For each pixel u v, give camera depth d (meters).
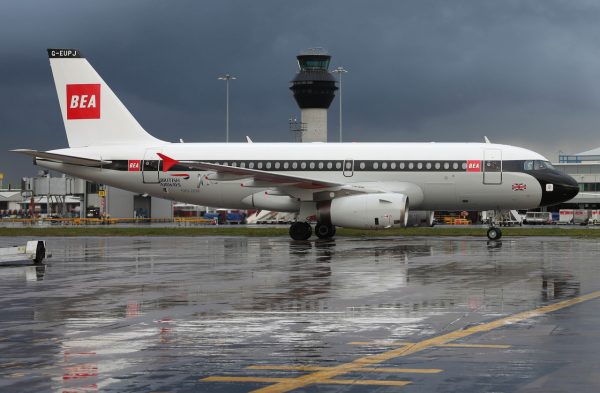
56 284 32.75
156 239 70.56
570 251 50.22
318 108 173.00
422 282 32.31
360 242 60.78
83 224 129.75
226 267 39.94
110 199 149.25
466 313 23.81
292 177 62.25
